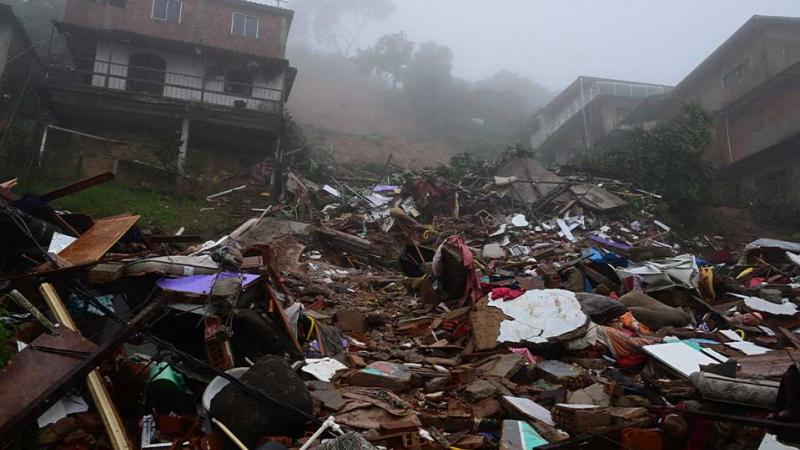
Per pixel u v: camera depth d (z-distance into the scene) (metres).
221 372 4.42
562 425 4.70
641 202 20.98
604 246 16.83
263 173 22.56
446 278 9.41
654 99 31.00
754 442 4.60
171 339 5.62
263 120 22.20
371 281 11.94
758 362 6.09
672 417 4.68
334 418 4.57
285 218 19.44
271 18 25.86
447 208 19.89
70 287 5.61
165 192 20.48
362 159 33.28
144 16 24.19
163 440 4.27
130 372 4.69
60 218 7.68
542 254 15.25
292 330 6.24
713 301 9.91
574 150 34.72
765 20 24.77
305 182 21.59
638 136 25.69
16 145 18.50
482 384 5.50
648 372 6.27
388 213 18.64
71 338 4.36
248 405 4.25
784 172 23.62
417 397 5.48
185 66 23.61
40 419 4.07
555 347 6.86
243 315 5.62
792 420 3.91
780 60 24.31
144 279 6.09
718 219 23.38
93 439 4.12
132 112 21.03
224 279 5.62
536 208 20.20
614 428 4.50
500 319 7.20
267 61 23.84
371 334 8.09
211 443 4.15
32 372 3.95
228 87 24.12
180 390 4.71
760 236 22.36
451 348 7.16
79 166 20.05
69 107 20.64
